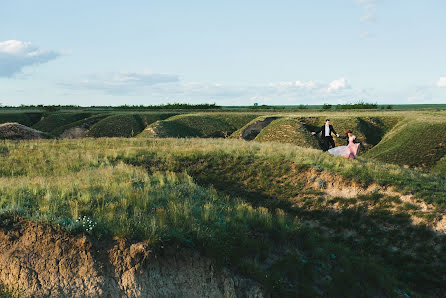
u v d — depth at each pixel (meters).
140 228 8.42
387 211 14.23
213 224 9.95
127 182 12.80
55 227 8.00
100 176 13.64
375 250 12.92
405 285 11.08
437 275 11.65
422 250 12.55
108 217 8.69
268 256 9.93
